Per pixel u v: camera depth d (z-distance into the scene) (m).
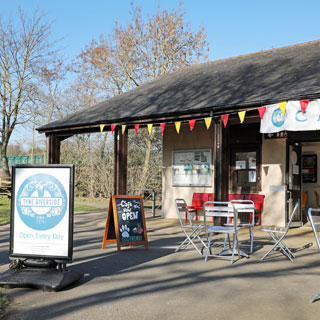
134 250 7.53
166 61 22.61
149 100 11.65
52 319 3.94
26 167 5.37
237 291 4.76
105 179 21.27
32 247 5.25
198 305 4.28
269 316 3.94
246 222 11.37
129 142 21.23
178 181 13.05
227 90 9.98
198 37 23.11
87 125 11.09
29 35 23.98
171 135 13.24
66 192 5.22
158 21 22.55
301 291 4.75
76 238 9.06
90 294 4.72
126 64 22.89
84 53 24.86
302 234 9.52
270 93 8.38
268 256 6.82
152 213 14.92
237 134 11.91
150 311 4.12
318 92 7.32
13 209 5.35
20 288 4.99
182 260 6.54
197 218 12.60
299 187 11.57
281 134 11.11
